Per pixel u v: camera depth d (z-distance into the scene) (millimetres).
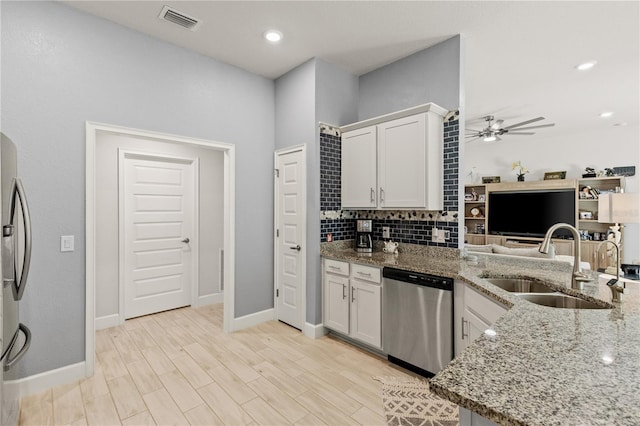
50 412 1960
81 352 2361
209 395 2154
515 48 2959
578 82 3760
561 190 5852
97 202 3324
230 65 3256
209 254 4219
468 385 787
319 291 3188
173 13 2436
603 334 1117
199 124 3014
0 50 2061
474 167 7309
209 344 2963
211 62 3115
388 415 1961
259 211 3500
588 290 1750
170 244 3941
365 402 2090
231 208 3258
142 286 3736
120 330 3289
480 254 2717
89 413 1958
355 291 2873
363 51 3025
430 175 2707
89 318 2379
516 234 6355
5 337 1544
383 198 2984
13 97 2104
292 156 3383
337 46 2934
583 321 1256
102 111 2463
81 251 2367
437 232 2928
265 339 3088
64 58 2299
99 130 2457
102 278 3352
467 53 3055
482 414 703
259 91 3490
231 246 3260
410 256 2994
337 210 3363
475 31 2680
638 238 5438
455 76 2768
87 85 2396
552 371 854
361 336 2820
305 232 3227
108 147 3406
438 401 2105
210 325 3445
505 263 2564
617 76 3592
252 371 2473
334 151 3330
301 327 3273
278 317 3596
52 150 2248
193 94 2980
